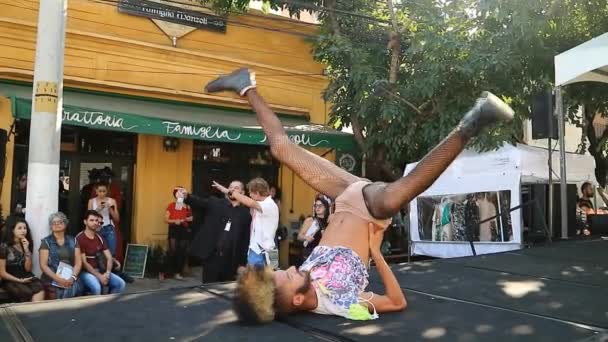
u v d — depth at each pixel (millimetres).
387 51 10391
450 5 9594
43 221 5879
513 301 3404
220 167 11250
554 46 10062
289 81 11734
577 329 2732
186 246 9805
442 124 9164
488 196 7633
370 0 10914
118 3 9844
